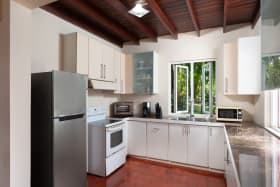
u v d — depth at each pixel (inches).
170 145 135.7
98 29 143.9
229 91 121.9
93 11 113.8
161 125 138.9
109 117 156.0
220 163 119.4
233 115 123.9
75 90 91.7
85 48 116.8
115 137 129.8
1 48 66.7
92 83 122.0
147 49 168.1
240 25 134.0
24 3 68.8
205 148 124.2
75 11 117.3
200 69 152.9
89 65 119.8
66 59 114.7
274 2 54.9
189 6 103.4
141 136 146.6
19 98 67.6
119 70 155.9
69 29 122.2
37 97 83.5
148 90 156.3
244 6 110.3
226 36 138.5
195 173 122.6
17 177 66.5
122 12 111.5
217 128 120.4
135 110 170.9
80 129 94.0
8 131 64.8
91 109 138.0
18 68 67.4
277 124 100.4
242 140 76.4
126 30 151.7
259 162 50.1
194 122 126.7
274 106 101.2
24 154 68.9
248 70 112.8
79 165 93.0
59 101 82.7
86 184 97.7
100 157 120.5
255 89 111.2
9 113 64.9
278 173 42.3
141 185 107.3
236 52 119.4
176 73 160.1
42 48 105.0
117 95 172.2
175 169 129.2
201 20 131.3
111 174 122.9
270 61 60.6
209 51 144.2
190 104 156.3
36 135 83.5
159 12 112.3
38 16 103.1
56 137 81.0
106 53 137.8
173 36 153.7
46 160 81.2
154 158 142.3
